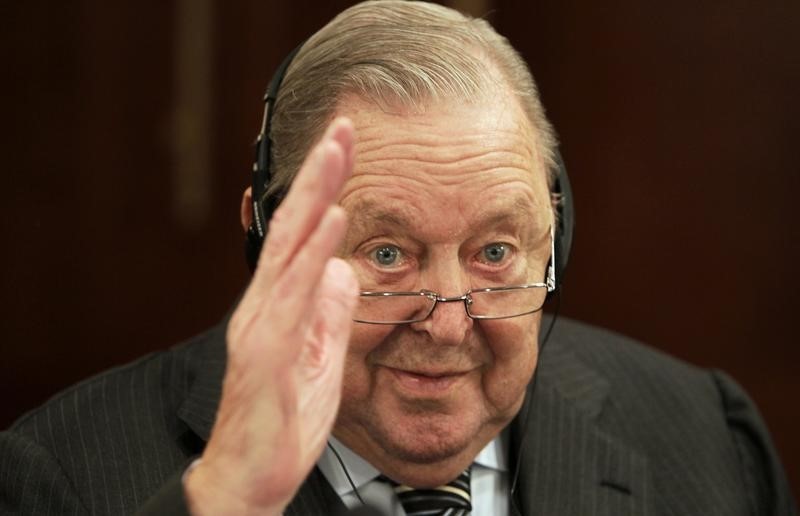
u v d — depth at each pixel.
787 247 3.94
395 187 1.71
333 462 1.97
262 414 1.36
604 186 4.03
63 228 4.05
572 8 3.99
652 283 4.02
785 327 3.96
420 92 1.73
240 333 1.36
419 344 1.78
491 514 2.08
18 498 1.94
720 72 3.92
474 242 1.76
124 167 4.04
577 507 2.09
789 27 3.87
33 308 4.07
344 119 1.33
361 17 1.83
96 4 3.96
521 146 1.79
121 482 1.96
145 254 4.08
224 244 4.09
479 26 1.89
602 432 2.26
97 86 4.00
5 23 3.95
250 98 4.04
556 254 1.95
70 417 2.07
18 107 3.98
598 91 4.00
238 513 1.37
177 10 3.98
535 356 1.88
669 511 2.21
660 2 3.94
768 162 3.92
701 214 3.97
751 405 2.47
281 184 1.84
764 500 2.33
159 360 2.22
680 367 2.54
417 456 1.83
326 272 1.45
